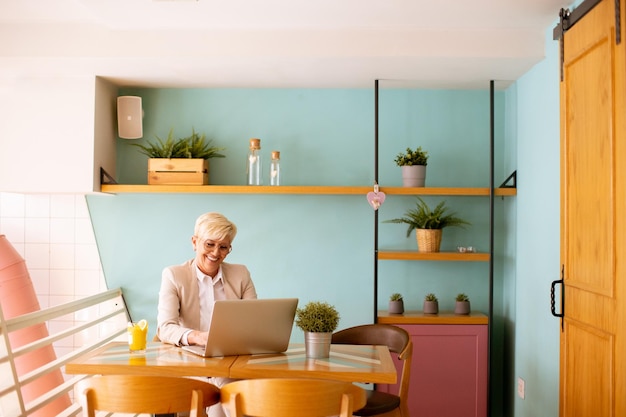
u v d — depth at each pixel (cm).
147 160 489
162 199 493
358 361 296
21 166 445
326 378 274
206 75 453
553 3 357
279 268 493
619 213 284
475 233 496
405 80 466
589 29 318
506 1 355
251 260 493
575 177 338
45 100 447
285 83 478
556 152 382
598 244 307
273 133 494
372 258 493
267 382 250
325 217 494
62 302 493
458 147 495
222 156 481
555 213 383
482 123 496
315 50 404
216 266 353
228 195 494
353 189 457
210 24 396
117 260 493
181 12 375
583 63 327
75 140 446
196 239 353
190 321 347
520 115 456
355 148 494
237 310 293
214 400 272
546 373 398
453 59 408
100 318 445
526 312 440
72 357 392
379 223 495
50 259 494
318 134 494
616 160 287
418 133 495
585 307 323
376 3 360
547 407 395
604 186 300
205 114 493
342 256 494
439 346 462
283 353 313
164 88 492
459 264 497
